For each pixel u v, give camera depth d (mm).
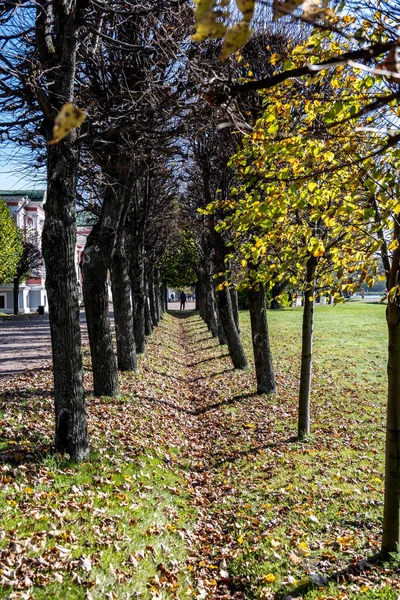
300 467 7957
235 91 1841
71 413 6926
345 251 5570
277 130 4270
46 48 6914
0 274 40312
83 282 11117
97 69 9188
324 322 33812
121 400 10773
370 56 1425
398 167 4688
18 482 5820
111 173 11555
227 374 16766
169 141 9469
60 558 4406
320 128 3707
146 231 24609
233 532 6160
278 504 6699
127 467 7133
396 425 5105
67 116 1032
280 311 43844
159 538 5457
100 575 4355
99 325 10953
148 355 18969
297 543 5578
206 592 4836
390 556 5027
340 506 6465
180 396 13977
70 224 6898
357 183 4277
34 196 55562
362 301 58031
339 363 18609
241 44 1277
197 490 7609
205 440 10289
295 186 4168
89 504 5625
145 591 4387
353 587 4520
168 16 7344
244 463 8547
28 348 20453
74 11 6363
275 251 7086
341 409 11961
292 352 21516
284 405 12320
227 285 8453
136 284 18594
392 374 5148
